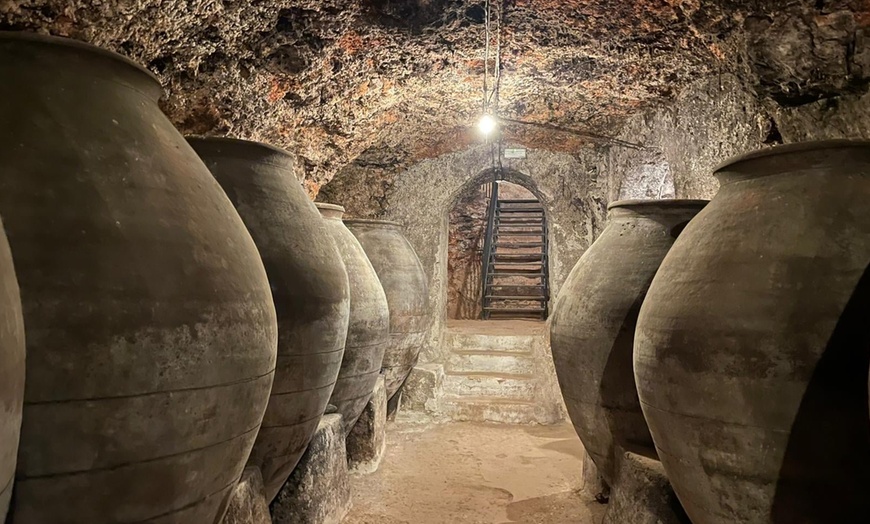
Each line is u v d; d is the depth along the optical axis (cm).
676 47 305
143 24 216
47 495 108
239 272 138
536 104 417
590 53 333
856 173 157
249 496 192
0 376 91
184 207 130
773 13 233
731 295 156
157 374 117
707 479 162
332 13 284
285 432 216
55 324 106
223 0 237
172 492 124
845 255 147
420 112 438
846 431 141
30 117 118
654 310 179
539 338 545
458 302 827
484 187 847
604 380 246
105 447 112
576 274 277
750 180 172
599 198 511
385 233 439
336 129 384
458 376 522
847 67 224
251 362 138
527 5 296
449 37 324
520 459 387
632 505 222
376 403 366
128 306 113
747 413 149
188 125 283
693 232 182
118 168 122
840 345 142
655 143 399
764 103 268
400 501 308
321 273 221
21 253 106
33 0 175
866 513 143
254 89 295
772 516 152
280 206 218
